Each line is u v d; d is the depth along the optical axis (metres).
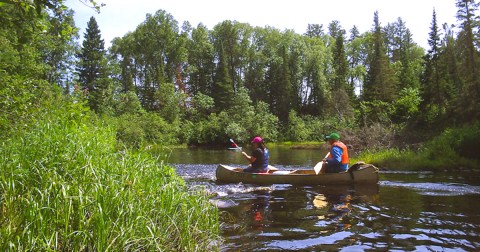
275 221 5.18
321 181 8.60
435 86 29.09
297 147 30.00
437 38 30.08
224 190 7.84
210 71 60.44
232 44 62.00
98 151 4.52
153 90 53.00
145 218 3.56
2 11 4.37
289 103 51.50
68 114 5.50
